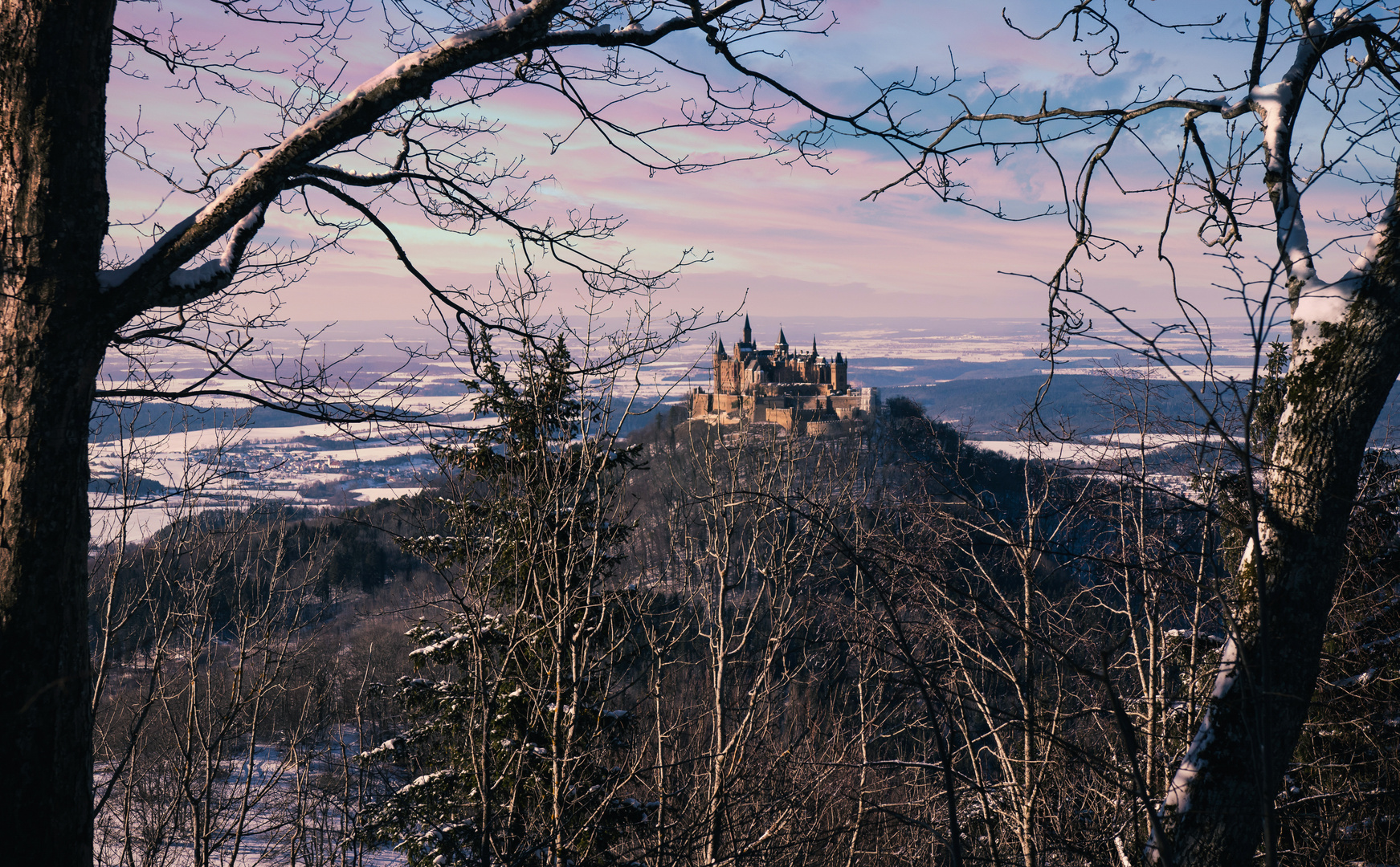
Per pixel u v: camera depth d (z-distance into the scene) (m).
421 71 3.10
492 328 4.44
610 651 7.27
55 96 2.76
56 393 2.83
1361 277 3.54
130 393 3.39
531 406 5.66
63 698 2.82
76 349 2.86
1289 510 3.56
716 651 8.34
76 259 2.83
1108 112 3.80
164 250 2.99
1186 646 7.08
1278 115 3.74
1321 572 3.53
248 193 3.02
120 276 2.94
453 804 7.93
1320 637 3.55
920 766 3.48
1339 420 3.50
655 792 7.11
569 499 6.66
